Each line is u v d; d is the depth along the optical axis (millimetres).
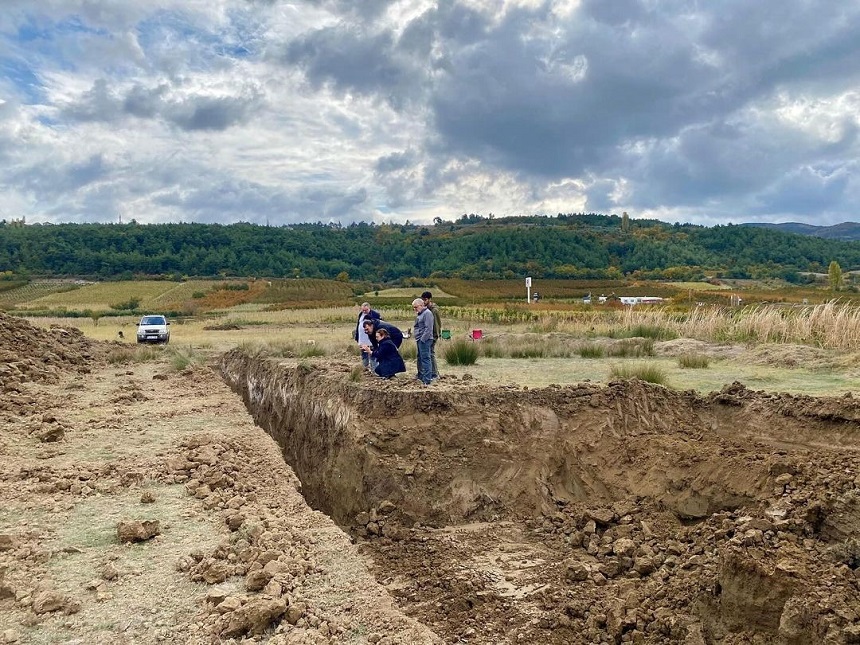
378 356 11102
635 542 6609
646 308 33844
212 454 7934
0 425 9164
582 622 5359
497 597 5895
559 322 25953
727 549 4824
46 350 15758
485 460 8570
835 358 13203
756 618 4426
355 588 4918
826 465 6191
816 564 4555
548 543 7242
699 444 7789
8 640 4062
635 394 9094
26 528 5730
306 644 4055
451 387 9875
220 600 4516
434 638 4285
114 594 4645
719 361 14641
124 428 9445
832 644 3885
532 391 9320
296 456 10875
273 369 14062
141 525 5625
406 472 8406
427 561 6832
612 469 8227
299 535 5766
